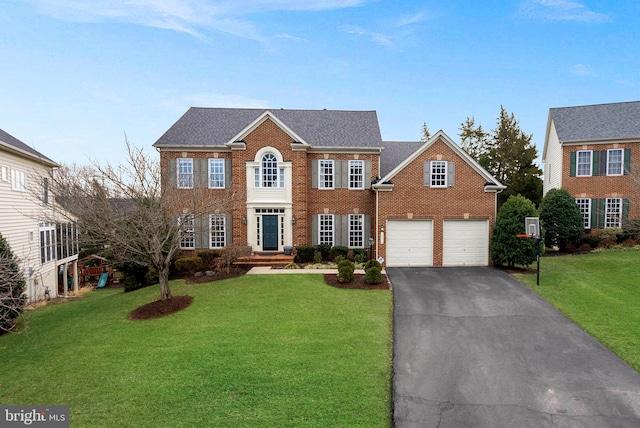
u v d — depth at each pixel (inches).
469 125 1984.5
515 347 370.6
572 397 282.2
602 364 332.5
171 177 845.2
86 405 275.1
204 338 395.2
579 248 903.7
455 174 770.8
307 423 247.3
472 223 772.6
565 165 1012.5
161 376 315.0
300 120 972.6
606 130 975.6
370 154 893.2
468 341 386.9
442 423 251.6
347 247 855.7
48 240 845.2
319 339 387.2
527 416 259.4
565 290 550.6
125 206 606.5
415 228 773.9
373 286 595.5
